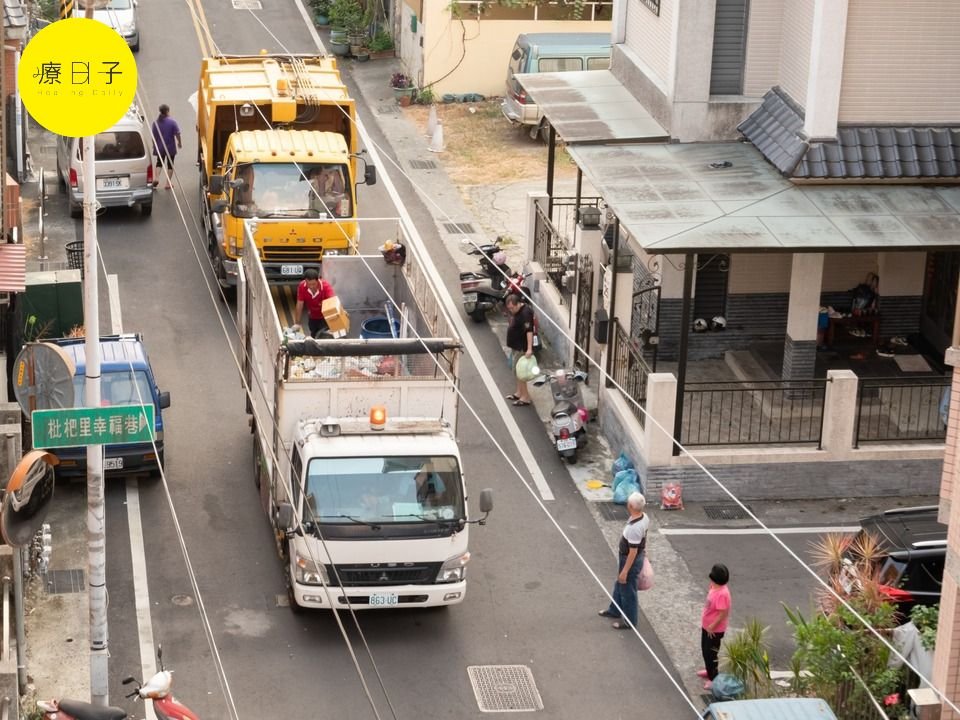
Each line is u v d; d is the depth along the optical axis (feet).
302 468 72.38
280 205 109.40
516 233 128.98
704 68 96.94
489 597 78.74
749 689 68.13
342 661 72.38
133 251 122.21
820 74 88.94
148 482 88.58
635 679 72.23
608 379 96.37
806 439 90.63
